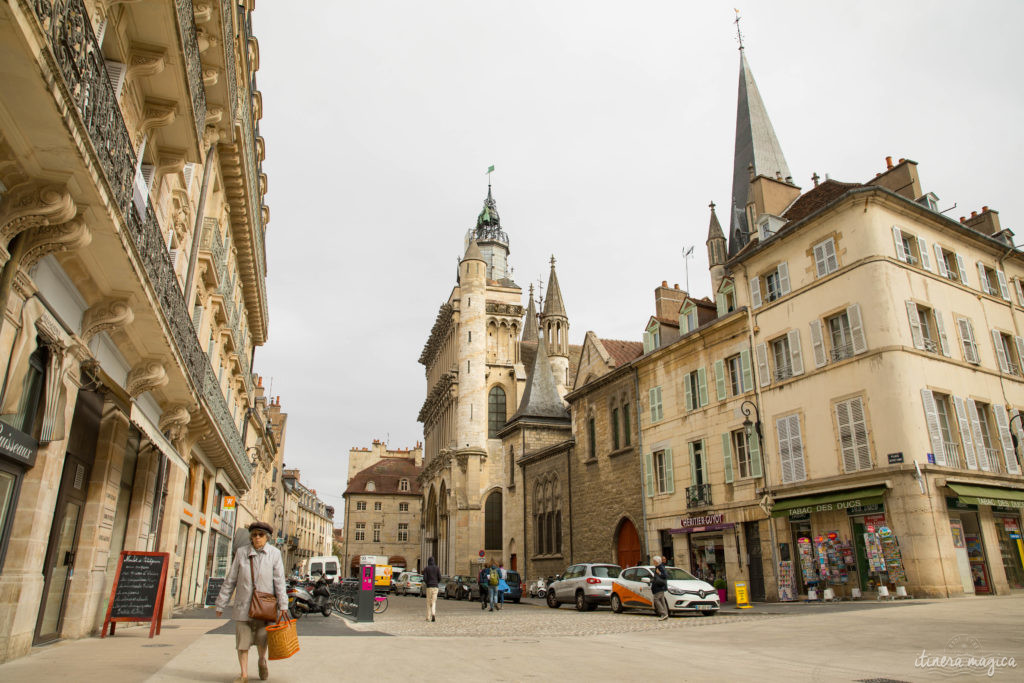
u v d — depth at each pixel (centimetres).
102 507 1182
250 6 1814
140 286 949
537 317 7188
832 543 2150
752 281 2662
